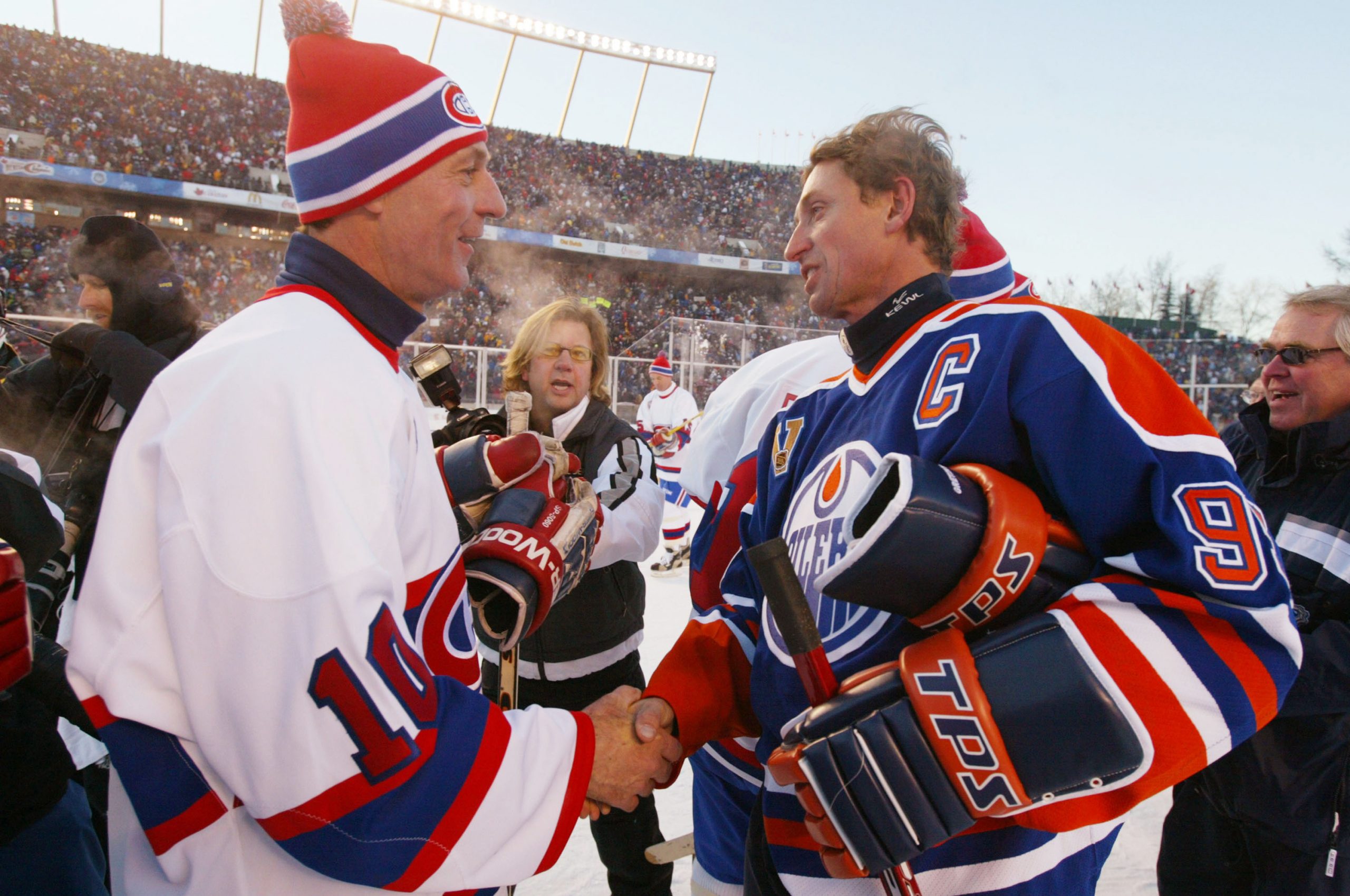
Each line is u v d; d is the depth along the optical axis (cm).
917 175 118
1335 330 168
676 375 1509
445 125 100
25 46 1705
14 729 121
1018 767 83
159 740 82
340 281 98
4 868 121
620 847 197
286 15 99
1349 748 150
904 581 89
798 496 123
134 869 91
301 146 98
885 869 90
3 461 138
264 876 84
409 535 91
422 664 83
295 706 73
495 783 83
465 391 1420
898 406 112
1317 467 171
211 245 1892
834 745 88
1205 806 175
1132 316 2478
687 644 131
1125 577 93
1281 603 88
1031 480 101
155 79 1816
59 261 1600
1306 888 154
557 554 119
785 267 2312
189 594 75
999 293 194
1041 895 100
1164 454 92
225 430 77
